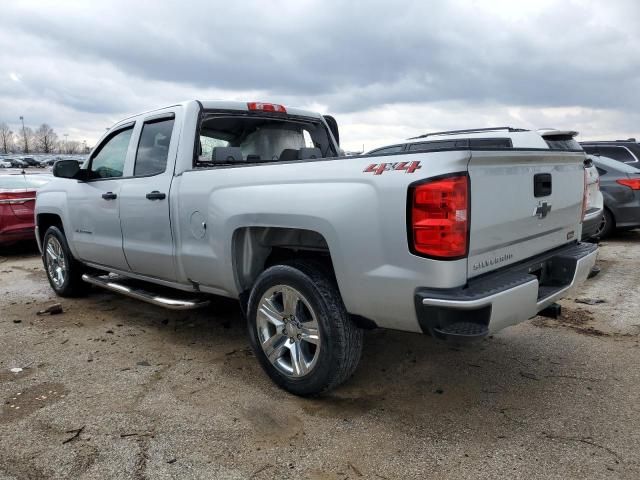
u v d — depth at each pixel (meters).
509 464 2.61
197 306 4.09
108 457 2.74
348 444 2.83
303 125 5.25
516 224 3.09
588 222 6.52
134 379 3.72
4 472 2.63
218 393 3.46
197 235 3.89
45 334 4.75
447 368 3.79
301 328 3.29
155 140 4.46
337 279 3.02
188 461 2.70
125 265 4.86
